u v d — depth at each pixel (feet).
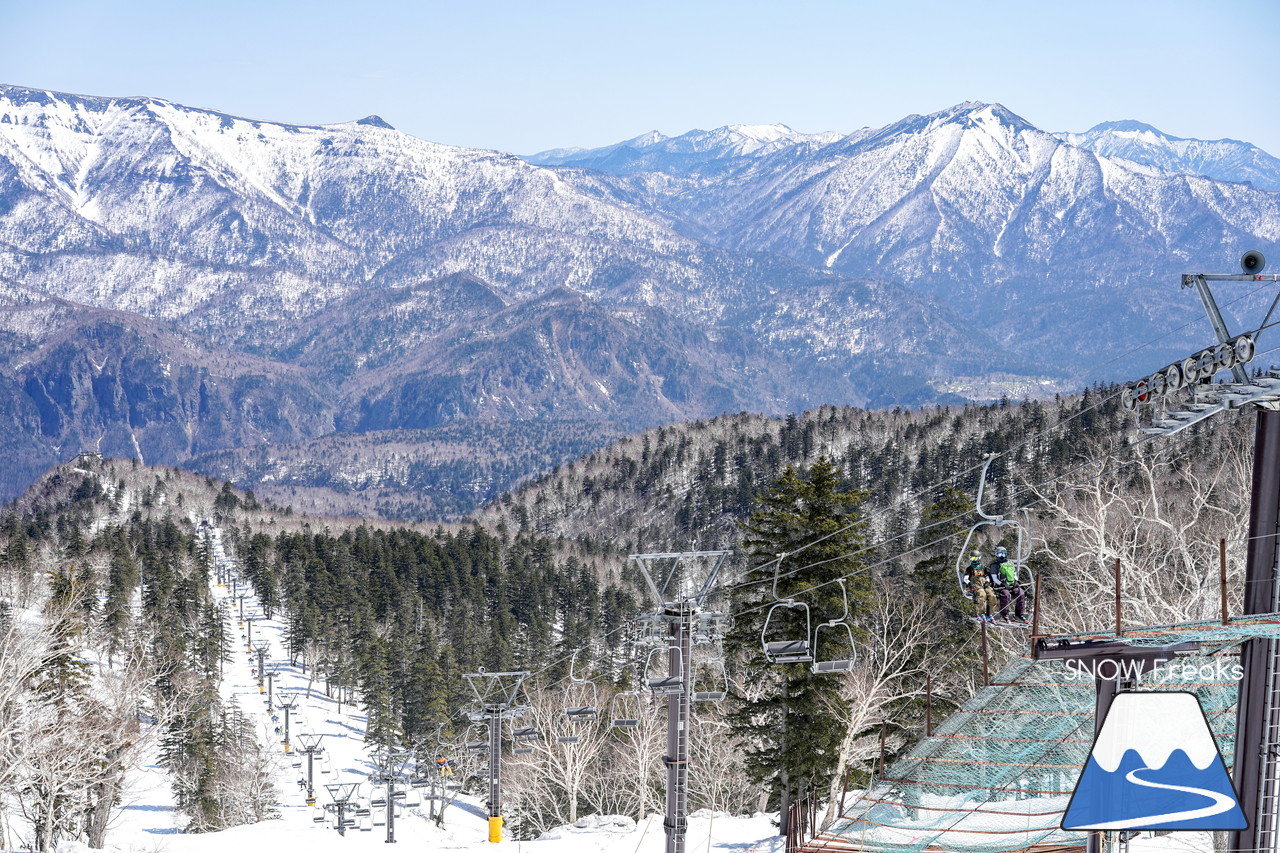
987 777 93.35
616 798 223.10
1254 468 60.95
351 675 521.24
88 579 447.42
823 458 135.13
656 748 200.75
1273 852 60.44
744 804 197.26
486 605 606.96
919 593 155.22
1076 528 148.97
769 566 135.64
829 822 130.21
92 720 160.66
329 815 311.06
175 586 581.12
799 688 131.44
